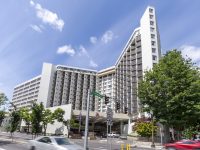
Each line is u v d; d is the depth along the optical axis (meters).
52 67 149.25
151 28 95.25
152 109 32.25
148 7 98.50
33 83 153.38
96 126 105.19
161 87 31.42
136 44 105.81
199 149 19.86
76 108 151.50
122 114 89.50
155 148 31.08
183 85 30.64
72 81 155.62
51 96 143.75
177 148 21.20
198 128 42.06
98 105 152.50
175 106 29.81
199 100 30.22
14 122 32.38
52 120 66.94
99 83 160.75
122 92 110.88
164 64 33.19
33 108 32.53
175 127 34.78
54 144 13.42
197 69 33.12
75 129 83.94
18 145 22.62
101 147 27.25
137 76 99.44
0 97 26.84
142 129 46.94
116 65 129.50
